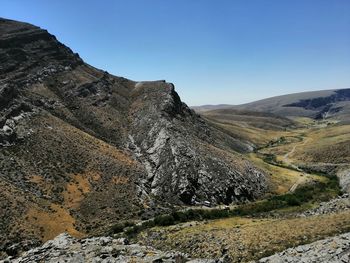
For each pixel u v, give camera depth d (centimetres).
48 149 8800
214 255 4009
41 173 7969
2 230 5784
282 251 3300
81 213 7250
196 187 9200
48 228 6338
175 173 9400
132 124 12444
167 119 11862
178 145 10300
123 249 3036
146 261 2725
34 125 9381
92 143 10062
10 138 8500
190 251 4391
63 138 9500
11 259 3319
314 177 11925
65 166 8519
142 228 6412
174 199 8756
